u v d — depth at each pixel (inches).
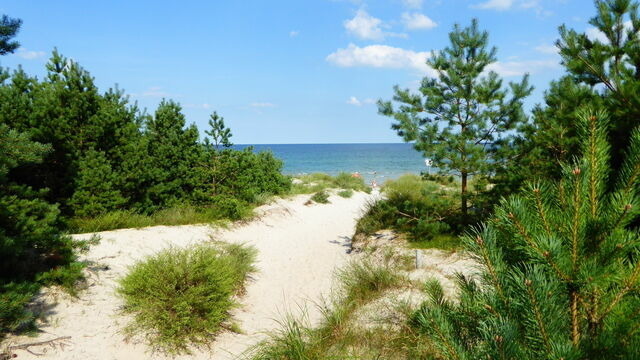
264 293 326.3
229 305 259.1
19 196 253.4
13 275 225.8
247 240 474.0
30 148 202.4
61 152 365.7
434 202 403.9
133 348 212.7
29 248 250.5
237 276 318.7
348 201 868.6
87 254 311.6
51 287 241.6
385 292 260.8
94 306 244.4
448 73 373.7
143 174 428.8
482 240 89.3
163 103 525.7
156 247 366.6
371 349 191.5
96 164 383.6
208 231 454.3
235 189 541.3
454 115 381.7
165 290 240.1
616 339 74.9
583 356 75.4
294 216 649.6
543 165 273.9
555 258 74.7
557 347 70.0
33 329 203.9
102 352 203.3
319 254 451.8
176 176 508.7
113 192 395.2
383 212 464.1
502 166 354.9
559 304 78.1
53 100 367.2
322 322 235.1
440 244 358.3
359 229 489.7
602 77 228.7
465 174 378.3
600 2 246.2
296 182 1055.0
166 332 224.7
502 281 87.5
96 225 374.0
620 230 75.7
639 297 78.8
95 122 393.1
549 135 260.4
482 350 83.5
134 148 426.9
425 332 100.0
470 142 362.3
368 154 4411.9
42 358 187.2
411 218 421.4
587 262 74.6
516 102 361.4
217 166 527.8
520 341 80.4
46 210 258.5
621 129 183.8
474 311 98.4
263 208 625.3
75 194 372.8
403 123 381.1
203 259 272.1
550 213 82.0
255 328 260.2
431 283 117.8
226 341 239.0
